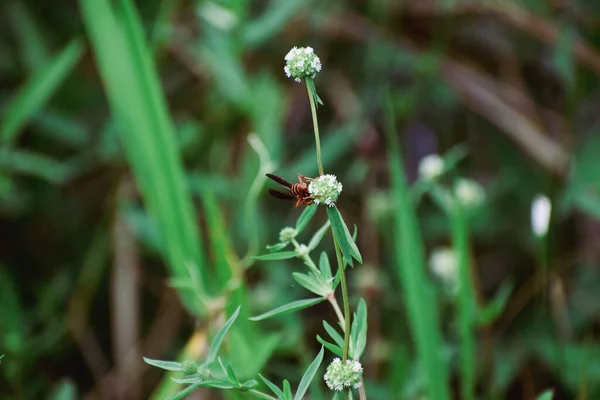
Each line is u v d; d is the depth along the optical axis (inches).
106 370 42.9
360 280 38.9
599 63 44.3
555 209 40.6
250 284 41.2
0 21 47.2
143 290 44.8
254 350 28.9
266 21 39.7
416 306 29.0
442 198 33.6
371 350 38.4
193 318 40.7
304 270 41.8
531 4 47.3
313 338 40.1
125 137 31.3
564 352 37.9
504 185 46.5
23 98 37.5
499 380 38.4
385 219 41.6
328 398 35.3
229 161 44.6
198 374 22.2
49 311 41.7
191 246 31.1
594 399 36.5
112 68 30.9
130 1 30.4
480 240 45.9
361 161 46.9
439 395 28.6
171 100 48.1
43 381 39.5
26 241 45.9
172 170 31.0
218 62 40.4
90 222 46.6
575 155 42.3
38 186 46.0
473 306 30.0
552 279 40.3
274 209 44.9
